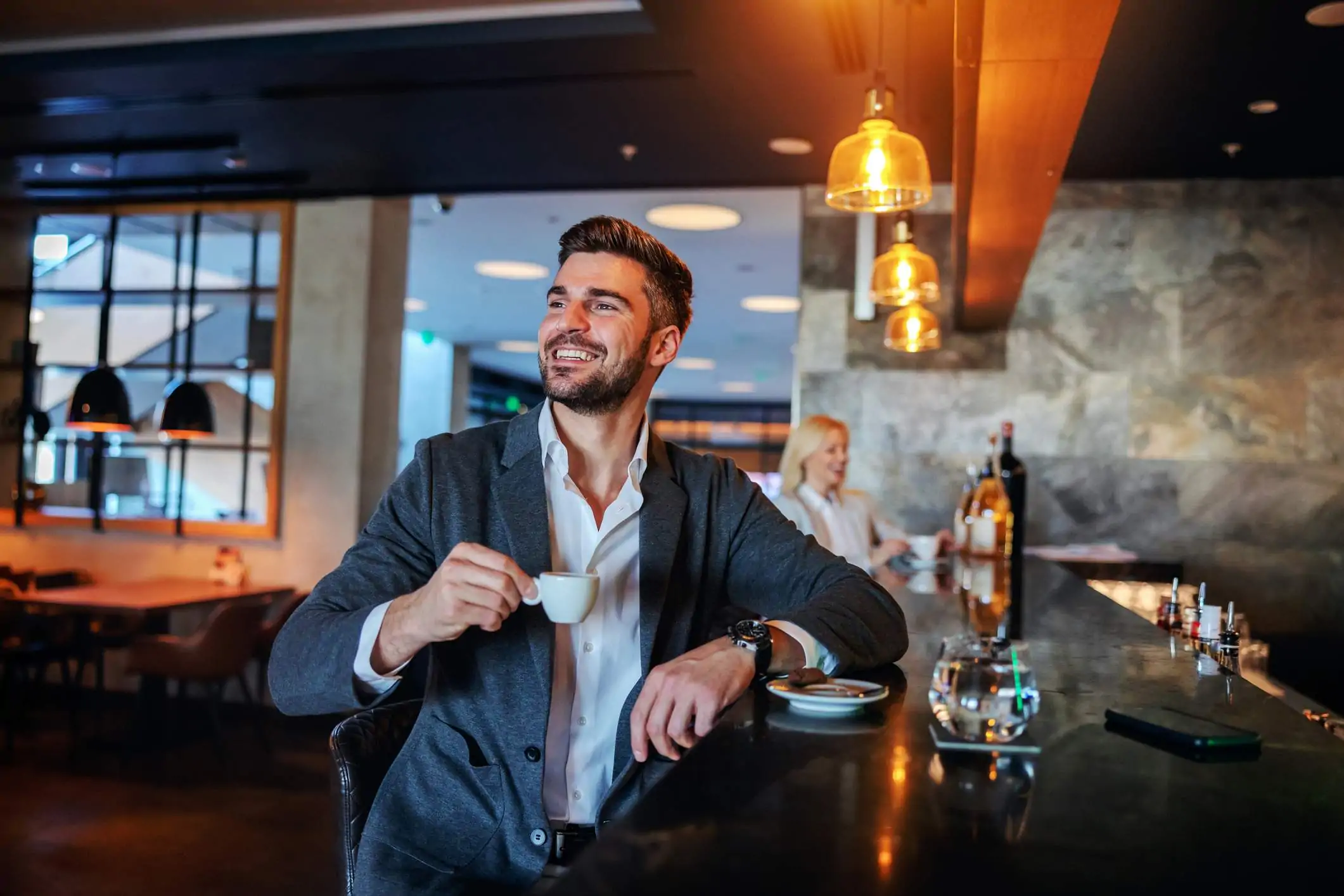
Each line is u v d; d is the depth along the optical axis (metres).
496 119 4.59
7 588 5.48
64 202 6.38
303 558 6.09
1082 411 5.34
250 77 4.23
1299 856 0.78
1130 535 5.29
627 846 0.78
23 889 3.38
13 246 6.58
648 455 1.74
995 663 1.13
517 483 1.62
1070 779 0.98
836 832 0.82
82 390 5.75
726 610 2.10
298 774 4.91
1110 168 5.10
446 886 1.39
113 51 4.20
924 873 0.73
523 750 1.48
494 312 11.23
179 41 4.14
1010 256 3.67
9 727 5.22
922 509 5.43
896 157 2.63
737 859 0.75
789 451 4.64
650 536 1.64
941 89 3.94
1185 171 5.12
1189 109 4.18
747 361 14.47
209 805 4.39
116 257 7.81
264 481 6.52
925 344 4.70
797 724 1.19
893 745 1.10
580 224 1.65
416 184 5.77
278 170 5.56
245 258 7.48
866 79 3.90
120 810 4.29
